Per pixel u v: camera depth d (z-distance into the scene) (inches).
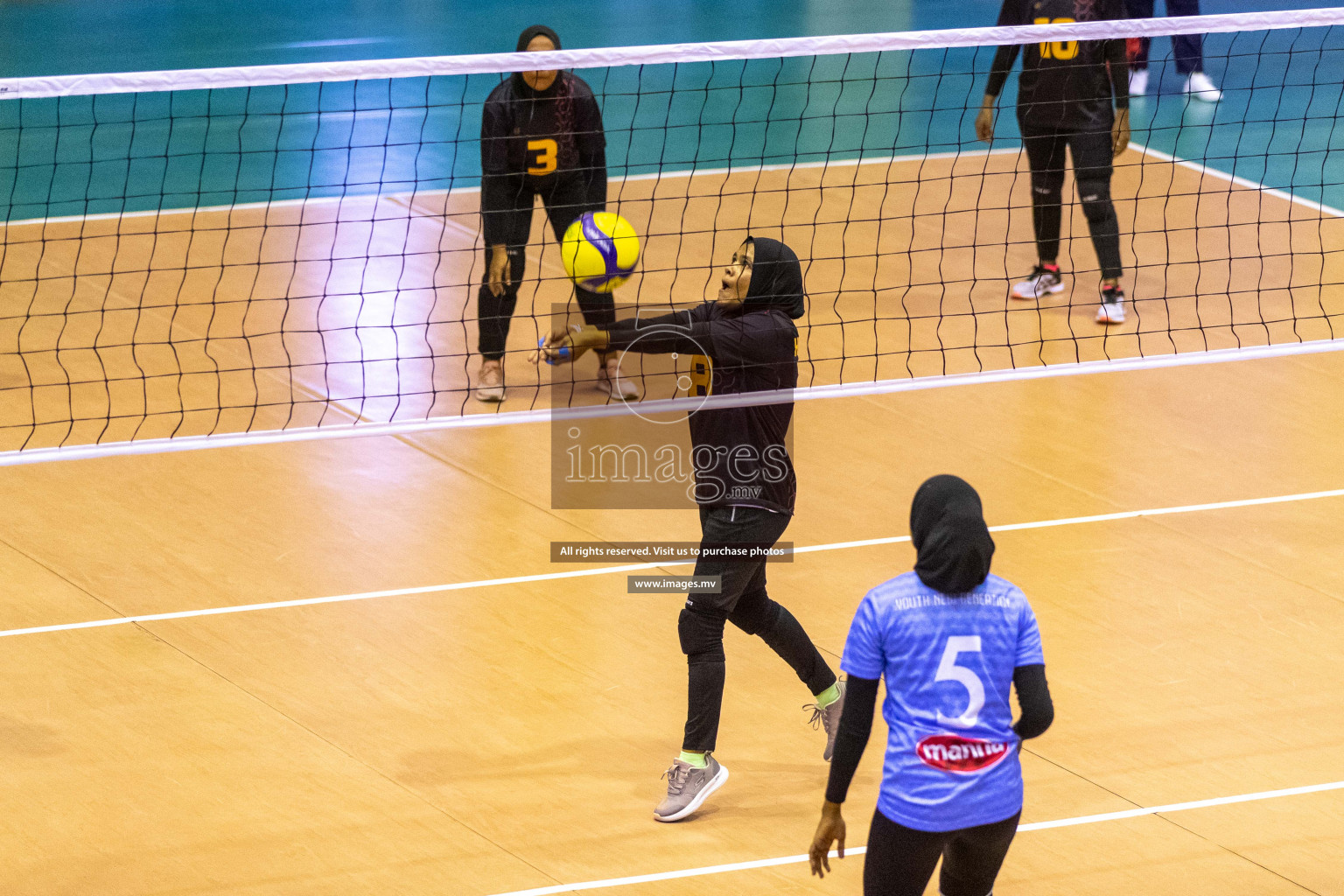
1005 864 728.3
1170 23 908.6
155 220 1589.6
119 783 775.7
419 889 704.4
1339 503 1107.9
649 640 927.7
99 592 956.0
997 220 1761.8
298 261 1581.0
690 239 1660.9
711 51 838.5
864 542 1043.3
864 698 582.6
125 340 1369.3
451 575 993.5
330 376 1299.2
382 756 806.5
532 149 1202.0
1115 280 1428.4
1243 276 1582.2
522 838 744.3
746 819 766.5
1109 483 1135.6
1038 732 579.2
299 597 959.6
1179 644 924.0
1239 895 708.7
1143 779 798.5
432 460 1155.9
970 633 577.3
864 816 771.4
